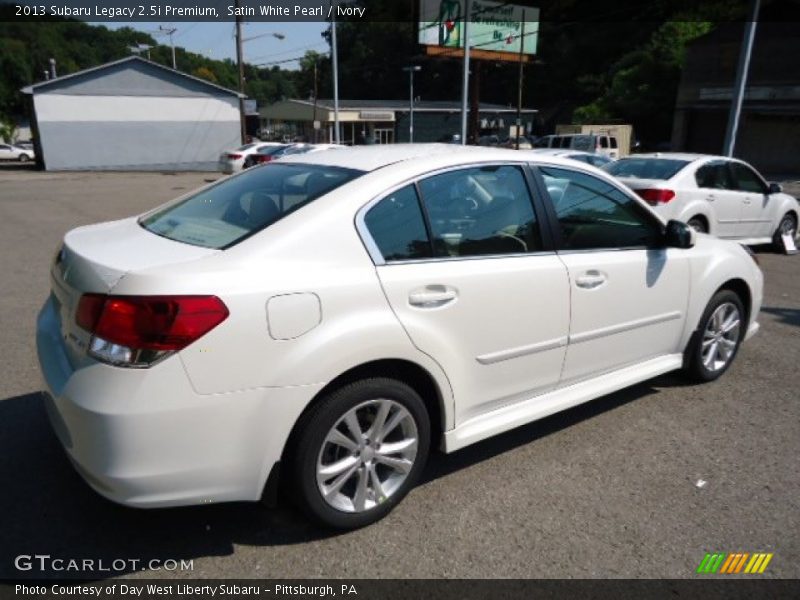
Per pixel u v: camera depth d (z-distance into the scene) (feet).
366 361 8.30
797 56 96.94
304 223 8.26
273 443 7.80
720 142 110.63
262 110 204.44
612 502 9.70
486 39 119.65
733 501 9.78
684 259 12.74
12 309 19.29
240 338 7.41
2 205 48.83
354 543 8.63
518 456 11.05
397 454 9.09
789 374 15.02
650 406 13.17
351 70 236.84
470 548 8.57
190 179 83.87
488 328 9.61
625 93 144.97
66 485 9.77
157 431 7.16
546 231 10.57
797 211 32.78
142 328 7.06
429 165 9.52
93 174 93.97
